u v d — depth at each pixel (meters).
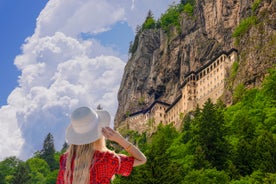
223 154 91.06
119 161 5.13
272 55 164.38
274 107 128.25
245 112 130.75
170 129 171.00
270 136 84.94
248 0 196.12
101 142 5.25
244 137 100.38
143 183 55.16
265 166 75.38
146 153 57.91
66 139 5.16
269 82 144.38
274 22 172.75
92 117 5.13
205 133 94.62
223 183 73.69
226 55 184.50
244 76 168.88
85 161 5.02
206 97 189.38
